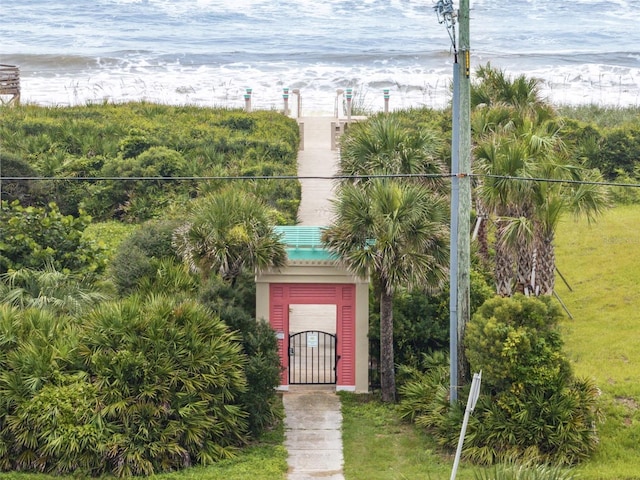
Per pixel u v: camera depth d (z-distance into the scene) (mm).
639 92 156625
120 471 43344
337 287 53406
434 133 63156
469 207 48469
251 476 43219
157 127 97625
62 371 45500
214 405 46344
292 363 56594
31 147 91125
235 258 52500
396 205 50375
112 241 75500
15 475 42906
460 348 48625
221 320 49406
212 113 106625
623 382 51781
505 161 57156
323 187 87375
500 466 37688
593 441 45938
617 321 60938
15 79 116625
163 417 44906
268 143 93062
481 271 64875
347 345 54000
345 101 111938
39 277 54375
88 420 43938
